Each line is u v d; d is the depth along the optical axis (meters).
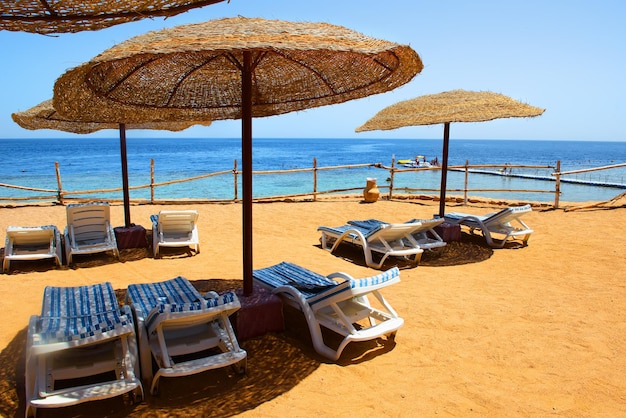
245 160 3.90
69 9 2.45
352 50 2.96
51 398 2.62
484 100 6.64
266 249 7.31
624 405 3.04
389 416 2.91
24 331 4.09
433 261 6.70
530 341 4.00
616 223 8.92
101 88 4.24
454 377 3.40
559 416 2.92
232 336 3.29
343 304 4.16
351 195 13.33
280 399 3.09
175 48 2.83
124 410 2.94
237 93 5.48
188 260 6.59
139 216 9.70
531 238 8.04
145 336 3.17
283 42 2.97
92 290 3.91
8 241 5.95
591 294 5.18
